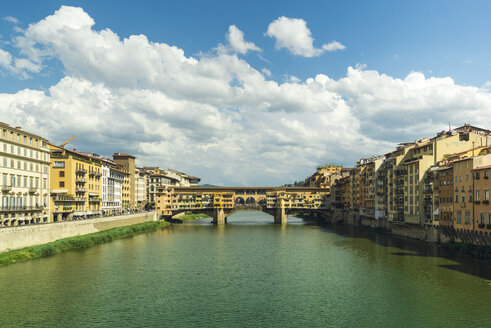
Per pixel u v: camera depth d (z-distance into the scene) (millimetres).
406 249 92750
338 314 48188
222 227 165000
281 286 60969
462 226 85625
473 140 107062
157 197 185375
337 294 56344
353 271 70125
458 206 87438
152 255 87188
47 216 102625
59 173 116188
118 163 189250
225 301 53500
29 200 93875
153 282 63031
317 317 47281
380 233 131875
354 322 45531
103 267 72688
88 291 57156
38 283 60188
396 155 130875
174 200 197250
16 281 60906
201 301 53406
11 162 86375
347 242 109438
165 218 187250
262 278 66125
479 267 70125
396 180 124562
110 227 127188
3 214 82938
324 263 78375
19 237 78625
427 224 103750
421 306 50219
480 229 78625
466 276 63688
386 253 87750
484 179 77125
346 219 187375
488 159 81125
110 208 154625
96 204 137750
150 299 54094
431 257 80750
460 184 86625
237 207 193125
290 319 46719
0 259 70438
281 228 159750
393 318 46438
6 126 85438
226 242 111500
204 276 67438
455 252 85625
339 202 195250
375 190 145125
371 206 151250
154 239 116750
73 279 63250
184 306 51281
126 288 59188
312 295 56062
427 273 66188
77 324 44594
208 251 94250
